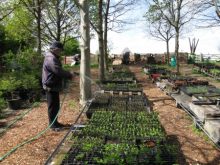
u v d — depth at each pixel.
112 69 23.19
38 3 16.77
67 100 10.52
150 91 13.01
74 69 23.33
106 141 5.48
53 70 6.75
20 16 22.70
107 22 21.19
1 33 22.66
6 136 6.56
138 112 7.56
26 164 5.13
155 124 6.45
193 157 5.58
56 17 22.52
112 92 11.20
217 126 6.18
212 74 19.75
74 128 6.55
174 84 12.05
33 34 23.42
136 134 5.80
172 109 9.38
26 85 10.28
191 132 7.05
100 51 15.27
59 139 6.33
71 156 4.71
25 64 13.00
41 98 11.23
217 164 5.30
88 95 9.69
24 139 6.36
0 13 17.55
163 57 36.75
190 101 9.26
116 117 7.02
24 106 9.76
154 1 20.16
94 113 7.42
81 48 9.71
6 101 9.38
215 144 6.16
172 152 5.00
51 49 7.00
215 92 9.96
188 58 33.91
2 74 12.48
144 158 4.57
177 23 19.83
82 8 9.62
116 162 4.45
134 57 36.53
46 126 7.30
